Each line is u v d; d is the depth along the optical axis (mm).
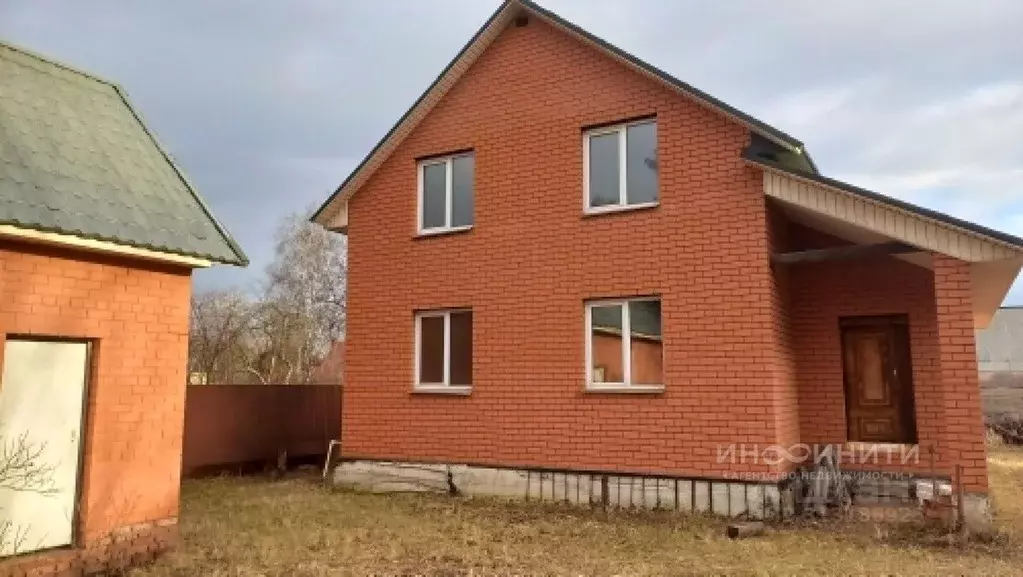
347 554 7301
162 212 6949
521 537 8070
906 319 10141
